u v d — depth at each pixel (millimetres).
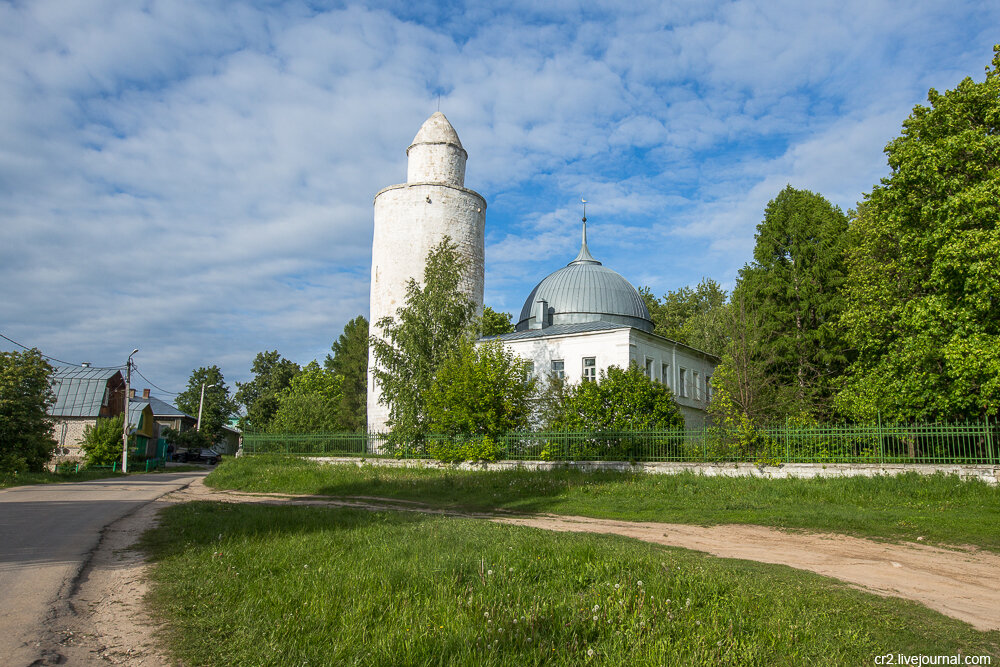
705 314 60250
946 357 20359
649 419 28641
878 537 15016
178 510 17531
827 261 35344
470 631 6730
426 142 44781
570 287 46906
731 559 12266
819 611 8305
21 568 9867
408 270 42906
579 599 8094
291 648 6324
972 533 14727
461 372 30734
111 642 6656
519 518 18859
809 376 35406
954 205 20828
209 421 85125
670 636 7012
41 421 35375
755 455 23609
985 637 7703
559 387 32344
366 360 74125
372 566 9594
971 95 22594
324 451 36875
